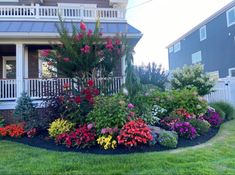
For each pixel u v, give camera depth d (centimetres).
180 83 1145
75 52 834
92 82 803
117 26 1131
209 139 700
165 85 1298
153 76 1267
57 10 1138
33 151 594
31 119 800
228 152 555
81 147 609
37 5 1134
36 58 1228
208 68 2364
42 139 720
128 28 1101
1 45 1112
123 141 574
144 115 734
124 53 880
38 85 1023
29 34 986
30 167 473
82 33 867
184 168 450
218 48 2183
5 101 1002
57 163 491
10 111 983
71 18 1146
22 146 658
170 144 600
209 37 2342
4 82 1016
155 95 863
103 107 664
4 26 1036
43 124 777
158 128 685
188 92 869
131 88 771
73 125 696
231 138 702
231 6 1970
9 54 1294
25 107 891
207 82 1106
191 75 1138
